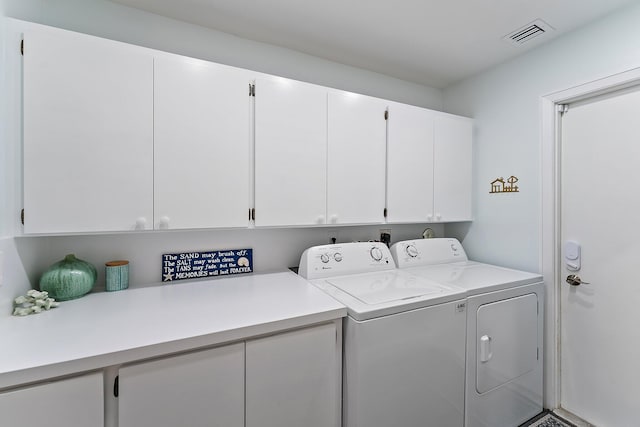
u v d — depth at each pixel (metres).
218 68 1.35
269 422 1.03
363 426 1.11
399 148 1.85
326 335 1.14
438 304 1.29
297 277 1.64
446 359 1.32
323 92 1.60
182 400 0.90
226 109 1.37
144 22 1.47
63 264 1.23
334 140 1.64
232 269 1.70
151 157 1.22
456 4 1.40
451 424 1.34
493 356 1.48
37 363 0.73
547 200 1.75
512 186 1.95
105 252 1.43
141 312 1.09
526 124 1.86
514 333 1.57
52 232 1.07
